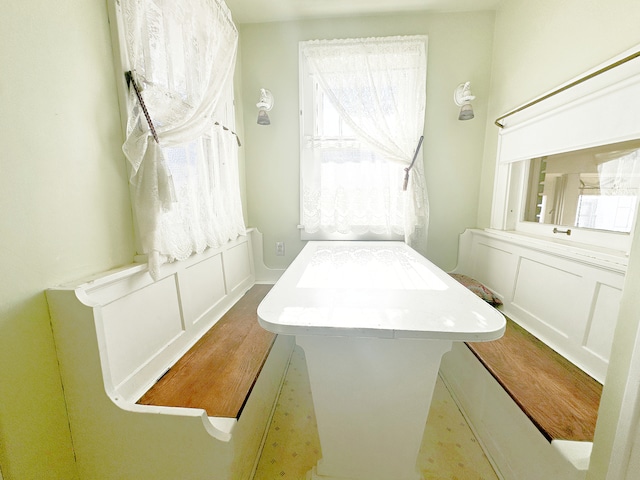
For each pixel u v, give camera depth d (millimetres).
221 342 1247
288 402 1427
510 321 1472
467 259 2025
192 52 1228
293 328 746
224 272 1613
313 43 1846
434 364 860
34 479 728
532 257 1371
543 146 1373
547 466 777
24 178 686
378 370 882
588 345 1051
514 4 1611
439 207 2021
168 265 1123
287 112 1999
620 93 990
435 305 874
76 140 812
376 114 1865
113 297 871
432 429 1233
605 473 580
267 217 2131
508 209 1694
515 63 1604
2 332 653
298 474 1042
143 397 918
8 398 670
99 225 892
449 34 1838
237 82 1918
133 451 818
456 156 1957
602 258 996
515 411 935
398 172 1950
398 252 1648
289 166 2057
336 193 1991
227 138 1653
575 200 1280
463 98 1754
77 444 824
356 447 957
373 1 1705
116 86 940
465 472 1043
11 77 653
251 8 1772
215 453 795
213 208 1479
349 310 836
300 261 1443
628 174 1034
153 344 1041
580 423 798
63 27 767
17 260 677
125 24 925
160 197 997
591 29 1115
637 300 516
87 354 767
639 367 484
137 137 944
